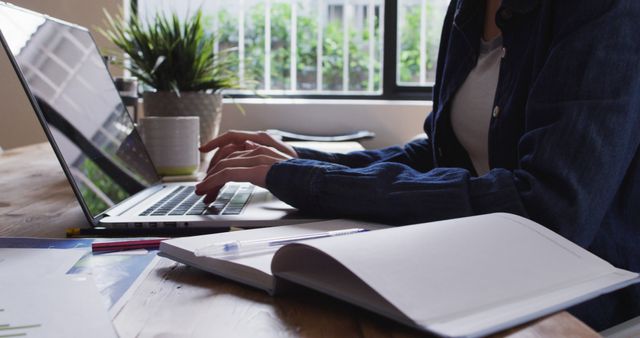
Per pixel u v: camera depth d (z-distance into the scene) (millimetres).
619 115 769
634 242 911
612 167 765
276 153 917
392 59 2699
